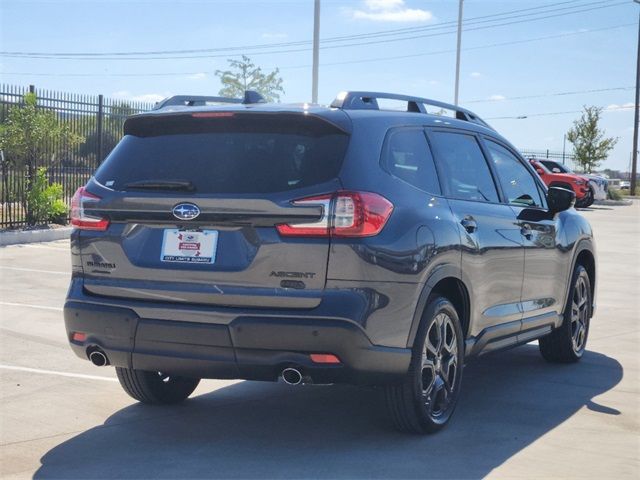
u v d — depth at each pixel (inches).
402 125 208.2
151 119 200.1
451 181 220.5
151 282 189.8
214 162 190.5
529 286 252.8
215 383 257.1
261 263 180.9
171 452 192.7
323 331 176.7
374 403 235.0
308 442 200.4
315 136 188.7
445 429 212.1
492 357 302.7
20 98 681.0
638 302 436.8
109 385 250.7
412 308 190.4
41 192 676.7
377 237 182.7
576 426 217.3
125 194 194.2
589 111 2022.6
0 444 197.0
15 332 320.5
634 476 181.5
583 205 815.1
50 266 512.1
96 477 176.7
